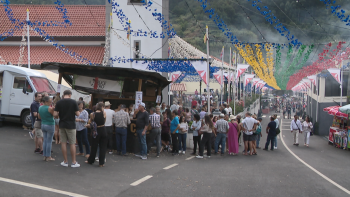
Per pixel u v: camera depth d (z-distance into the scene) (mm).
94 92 12484
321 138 27188
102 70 12406
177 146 12641
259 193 7543
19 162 8742
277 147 18406
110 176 8258
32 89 14430
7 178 7188
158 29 21531
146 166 9906
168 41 21625
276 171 10359
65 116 8539
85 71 12469
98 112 9219
